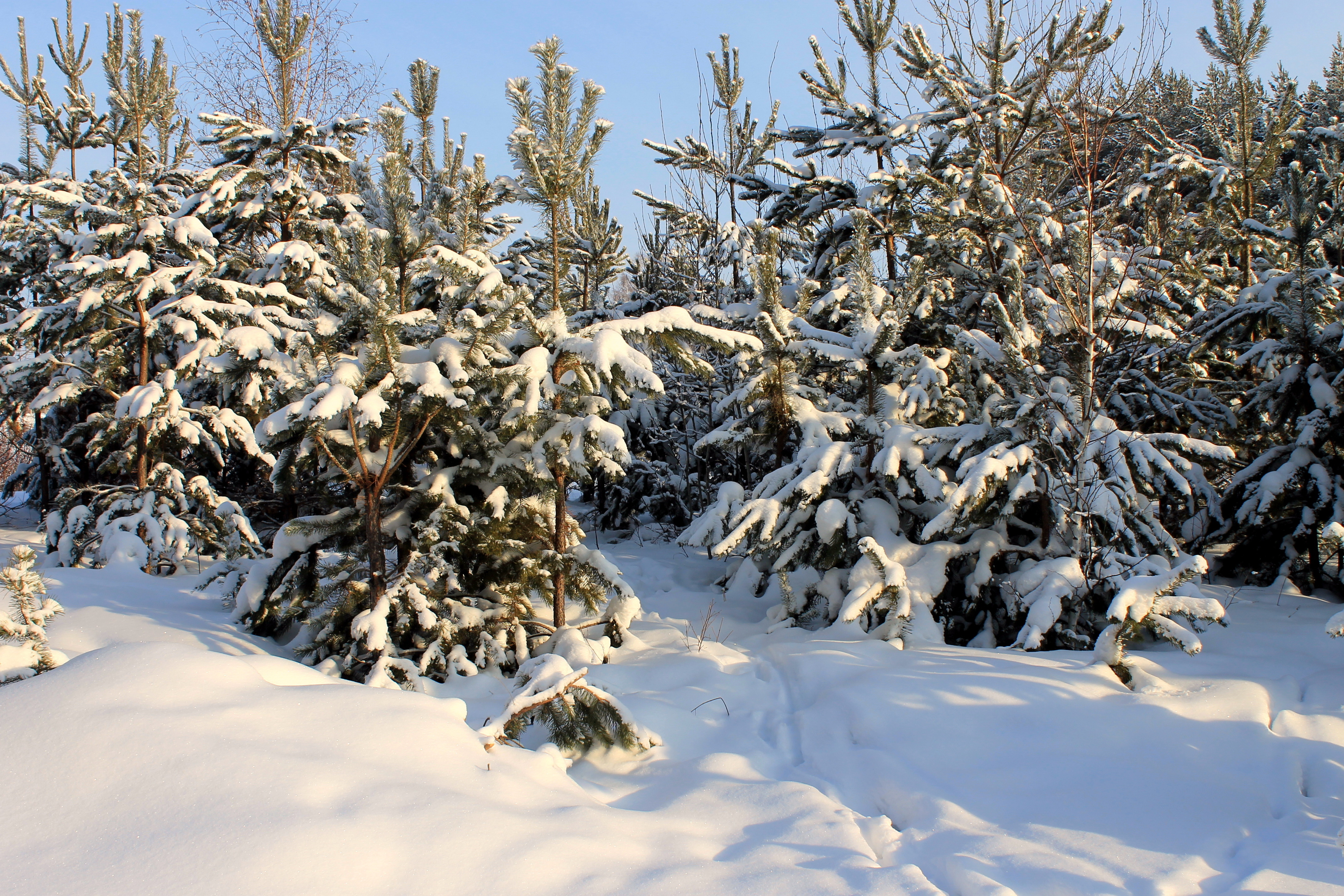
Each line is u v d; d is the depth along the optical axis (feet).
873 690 13.08
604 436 15.64
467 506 16.97
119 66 31.37
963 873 8.19
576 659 15.24
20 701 7.91
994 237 22.44
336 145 30.86
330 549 16.16
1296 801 9.67
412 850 6.89
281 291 27.02
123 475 31.42
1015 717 11.96
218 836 6.49
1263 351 21.31
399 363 14.28
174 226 24.82
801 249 31.55
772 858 8.23
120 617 15.56
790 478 18.78
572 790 9.77
